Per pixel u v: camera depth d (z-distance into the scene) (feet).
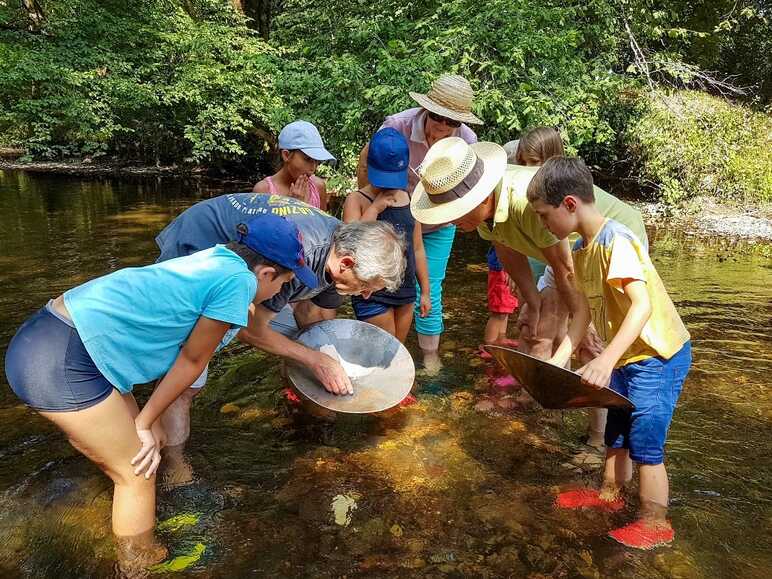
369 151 10.82
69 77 38.17
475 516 8.03
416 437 10.01
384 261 8.12
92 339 6.68
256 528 7.76
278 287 7.47
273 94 40.88
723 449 9.63
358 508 8.18
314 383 9.93
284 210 8.87
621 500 8.36
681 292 17.75
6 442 9.58
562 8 30.76
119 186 40.57
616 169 37.68
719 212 31.22
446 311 15.92
